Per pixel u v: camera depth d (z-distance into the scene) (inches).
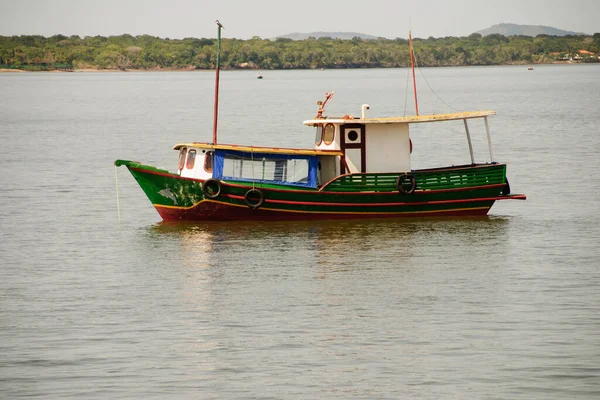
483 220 3011.8
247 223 2950.3
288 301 2138.3
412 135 5871.1
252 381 1694.1
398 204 2970.0
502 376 1700.3
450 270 2395.4
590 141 5369.1
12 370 1752.0
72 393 1652.3
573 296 2155.5
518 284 2260.1
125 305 2132.1
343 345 1857.8
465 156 4788.4
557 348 1827.0
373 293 2193.7
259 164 2940.5
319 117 3058.6
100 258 2581.2
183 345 1870.1
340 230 2861.7
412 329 1942.7
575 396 1620.3
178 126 7106.3
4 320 2032.5
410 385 1669.5
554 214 3129.9
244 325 1979.6
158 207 2972.4
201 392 1653.5
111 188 3799.2
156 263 2511.1
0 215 3228.3
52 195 3634.4
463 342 1866.4
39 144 5703.7
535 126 6501.0
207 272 2404.0
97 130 6835.6
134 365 1770.4
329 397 1627.7
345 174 2930.6
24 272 2444.6
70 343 1888.5
